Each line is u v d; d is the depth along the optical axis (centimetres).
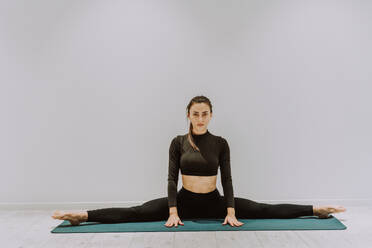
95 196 339
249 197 341
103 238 246
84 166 338
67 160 338
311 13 336
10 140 336
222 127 338
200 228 263
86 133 338
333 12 336
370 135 340
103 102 336
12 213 323
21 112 335
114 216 279
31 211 330
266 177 341
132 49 335
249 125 338
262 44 336
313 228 263
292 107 338
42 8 333
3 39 333
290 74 337
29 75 334
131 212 281
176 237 246
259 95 337
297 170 340
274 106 338
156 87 336
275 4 335
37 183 338
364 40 337
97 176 339
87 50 335
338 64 337
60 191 339
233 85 336
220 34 335
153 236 249
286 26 335
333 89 338
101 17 334
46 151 337
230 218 273
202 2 334
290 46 336
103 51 335
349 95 338
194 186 285
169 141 339
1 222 293
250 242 236
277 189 341
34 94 335
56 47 334
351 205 339
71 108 336
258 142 339
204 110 286
